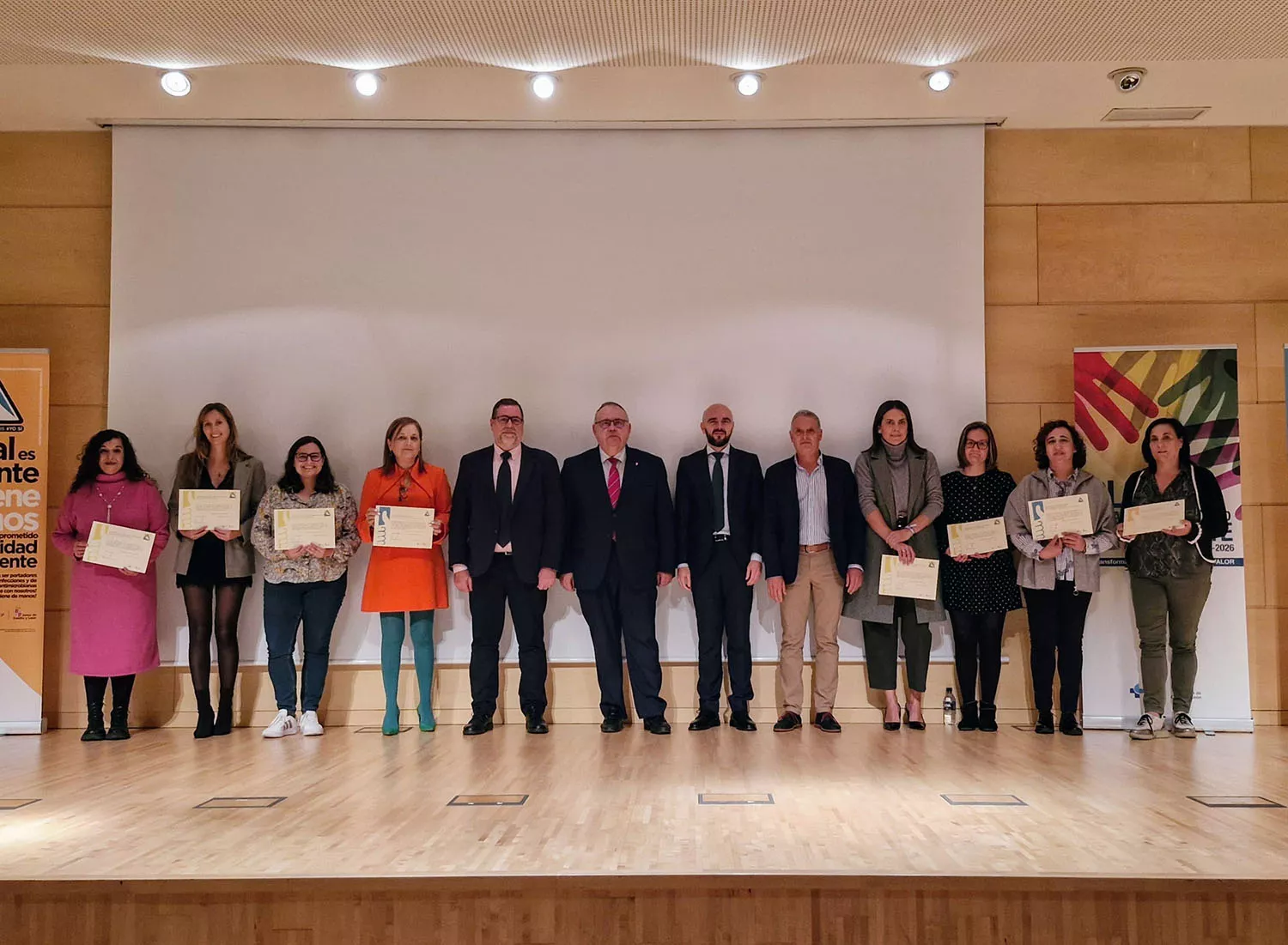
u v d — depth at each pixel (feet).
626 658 18.80
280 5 15.92
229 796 13.52
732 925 9.80
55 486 20.61
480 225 20.68
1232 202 20.77
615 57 17.67
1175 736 18.29
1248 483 20.51
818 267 20.58
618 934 9.82
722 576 18.66
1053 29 16.74
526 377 20.48
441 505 19.10
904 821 11.89
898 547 18.38
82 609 18.53
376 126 20.59
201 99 19.38
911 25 16.58
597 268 20.62
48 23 16.44
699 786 13.87
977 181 20.58
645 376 20.47
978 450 18.94
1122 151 20.85
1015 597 18.80
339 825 11.84
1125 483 19.02
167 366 20.34
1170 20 16.44
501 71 18.22
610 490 18.99
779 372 20.44
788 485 18.75
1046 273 20.80
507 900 9.84
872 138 20.70
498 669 18.85
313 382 20.40
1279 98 19.39
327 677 19.83
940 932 9.78
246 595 19.88
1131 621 18.97
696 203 20.71
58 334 20.77
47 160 20.93
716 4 15.93
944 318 20.44
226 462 19.26
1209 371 19.04
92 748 17.63
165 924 9.91
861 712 19.79
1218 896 9.71
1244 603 18.81
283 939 9.85
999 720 19.92
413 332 20.52
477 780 14.35
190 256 20.49
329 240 20.61
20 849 10.95
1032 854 10.53
